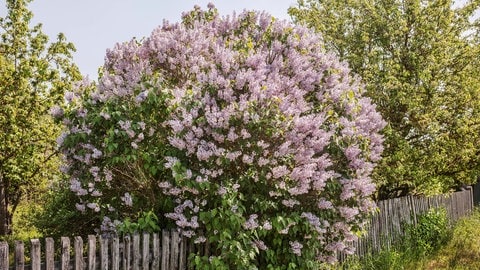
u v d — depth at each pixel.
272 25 8.49
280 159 6.63
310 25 14.50
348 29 14.42
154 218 6.62
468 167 14.54
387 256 9.58
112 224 6.54
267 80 6.91
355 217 7.79
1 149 15.88
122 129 6.61
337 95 7.79
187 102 6.58
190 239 6.57
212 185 6.32
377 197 13.38
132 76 7.10
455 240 12.17
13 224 16.22
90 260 5.37
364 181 7.46
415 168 12.60
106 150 6.45
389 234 11.09
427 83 12.56
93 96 6.93
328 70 8.10
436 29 13.41
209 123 6.26
